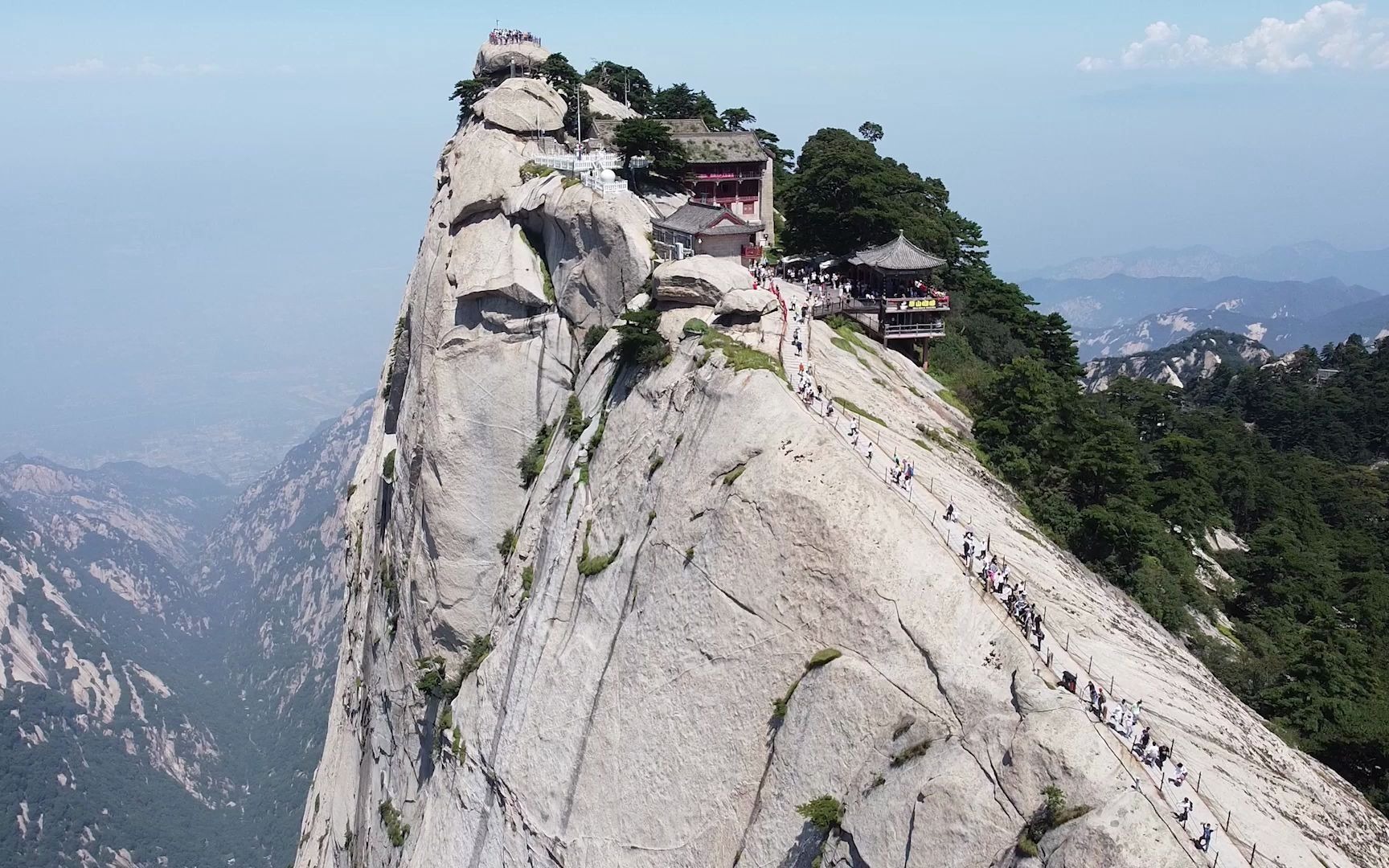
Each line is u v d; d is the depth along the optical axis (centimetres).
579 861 5225
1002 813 3694
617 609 5506
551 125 9412
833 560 4544
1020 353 9000
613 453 6031
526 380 7681
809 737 4384
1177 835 3456
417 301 9044
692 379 5631
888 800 4016
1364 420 15462
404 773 7994
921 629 4231
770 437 4975
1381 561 9575
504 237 8206
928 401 7138
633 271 7038
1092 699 3897
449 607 7638
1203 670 5634
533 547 6700
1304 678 6134
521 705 5944
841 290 7581
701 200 9112
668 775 4941
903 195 9788
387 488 9388
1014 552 5272
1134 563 6825
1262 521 10038
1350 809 4584
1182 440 9462
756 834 4459
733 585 4844
